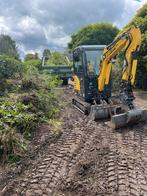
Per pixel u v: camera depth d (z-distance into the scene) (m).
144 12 16.33
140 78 15.45
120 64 12.91
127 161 5.45
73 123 8.23
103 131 7.51
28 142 6.38
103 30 33.12
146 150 6.09
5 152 5.66
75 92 10.84
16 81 10.90
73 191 4.41
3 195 4.32
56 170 5.10
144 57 14.02
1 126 6.23
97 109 8.35
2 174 5.02
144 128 7.77
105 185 4.55
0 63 11.23
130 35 7.52
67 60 21.11
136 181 4.66
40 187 4.53
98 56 9.47
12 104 7.79
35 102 8.62
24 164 5.39
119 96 8.47
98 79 9.02
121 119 7.63
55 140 6.72
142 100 12.15
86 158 5.60
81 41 32.75
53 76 15.98
